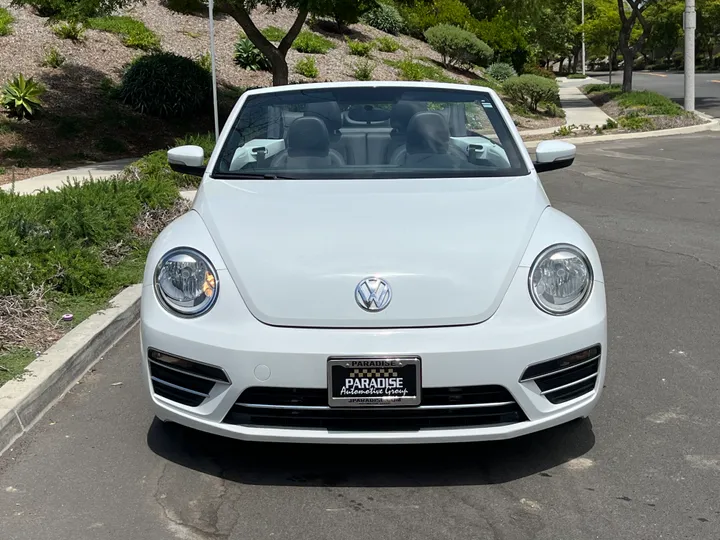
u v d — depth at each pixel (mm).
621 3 29000
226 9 15672
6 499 3465
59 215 7258
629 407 4410
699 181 12344
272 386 3314
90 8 14047
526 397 3389
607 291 6746
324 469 3709
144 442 4000
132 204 8250
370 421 3369
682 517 3285
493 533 3180
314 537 3160
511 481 3596
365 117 4805
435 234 3639
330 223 3729
